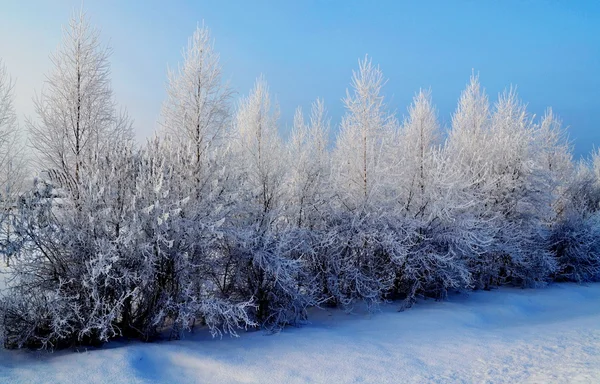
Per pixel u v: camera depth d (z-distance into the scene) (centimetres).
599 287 1570
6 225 655
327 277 1020
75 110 859
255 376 595
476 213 1256
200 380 588
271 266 835
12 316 650
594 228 1628
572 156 2180
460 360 666
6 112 1062
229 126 973
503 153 1468
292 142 1348
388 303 1112
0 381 526
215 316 766
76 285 680
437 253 1120
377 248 1095
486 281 1385
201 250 780
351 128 1214
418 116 1247
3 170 962
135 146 820
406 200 1180
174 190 759
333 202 1107
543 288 1466
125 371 575
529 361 654
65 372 563
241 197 862
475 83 1812
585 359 650
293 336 785
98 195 680
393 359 667
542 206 1462
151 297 729
